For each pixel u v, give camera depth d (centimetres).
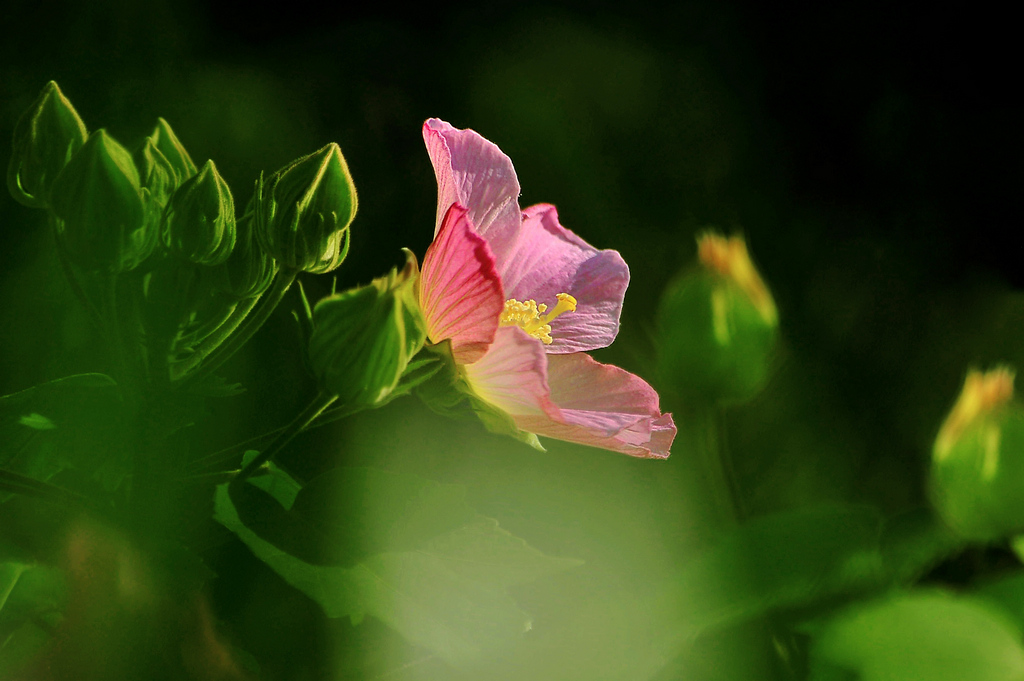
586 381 119
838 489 220
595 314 121
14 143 114
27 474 113
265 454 112
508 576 111
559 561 111
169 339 113
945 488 118
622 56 309
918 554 118
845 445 230
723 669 114
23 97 247
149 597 110
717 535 121
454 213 114
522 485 178
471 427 188
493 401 115
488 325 114
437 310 115
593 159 288
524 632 110
